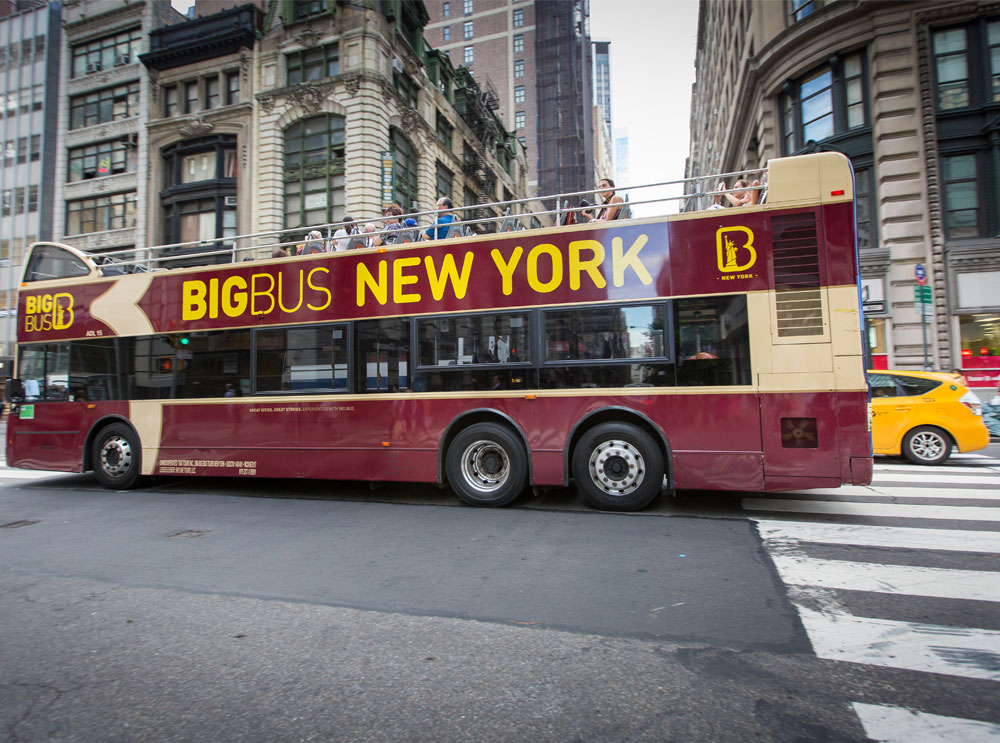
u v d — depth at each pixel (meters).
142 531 5.97
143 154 27.41
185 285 8.38
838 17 17.92
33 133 35.47
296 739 2.34
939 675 2.77
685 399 6.14
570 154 65.31
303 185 24.20
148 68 27.30
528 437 6.63
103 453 8.67
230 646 3.23
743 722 2.39
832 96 18.72
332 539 5.47
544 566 4.50
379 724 2.43
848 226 5.85
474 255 7.01
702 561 4.53
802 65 19.45
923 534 5.21
